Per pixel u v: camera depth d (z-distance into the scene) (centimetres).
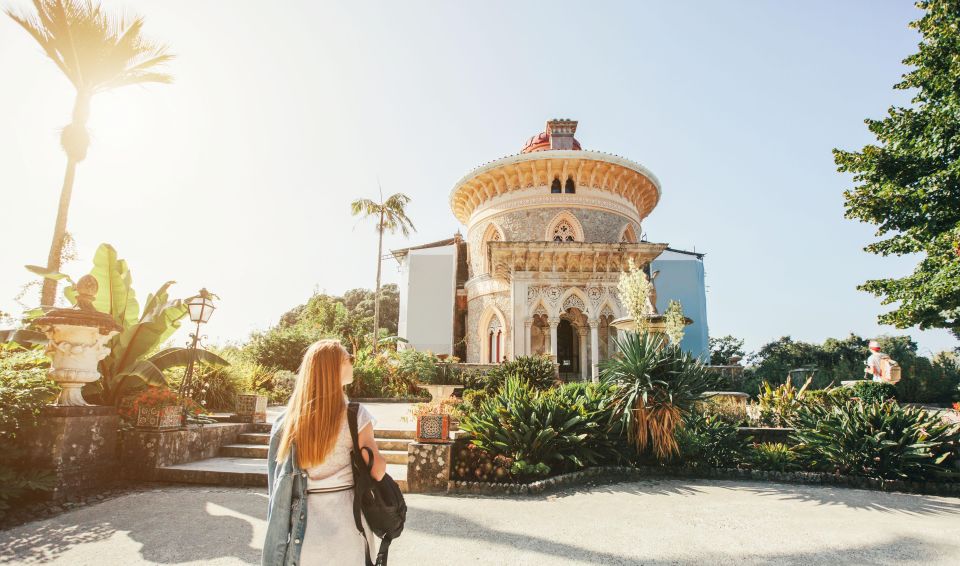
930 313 1160
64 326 687
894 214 1227
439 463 773
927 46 1180
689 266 3225
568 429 875
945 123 1138
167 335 991
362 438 270
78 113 1562
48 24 1507
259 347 2366
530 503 697
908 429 866
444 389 1490
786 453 952
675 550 503
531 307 2127
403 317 3212
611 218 2652
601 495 753
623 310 2119
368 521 263
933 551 507
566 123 2758
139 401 807
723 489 810
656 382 932
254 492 722
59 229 1477
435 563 459
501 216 2720
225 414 1205
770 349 4025
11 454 624
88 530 542
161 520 579
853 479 860
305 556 244
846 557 488
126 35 1595
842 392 1264
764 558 484
